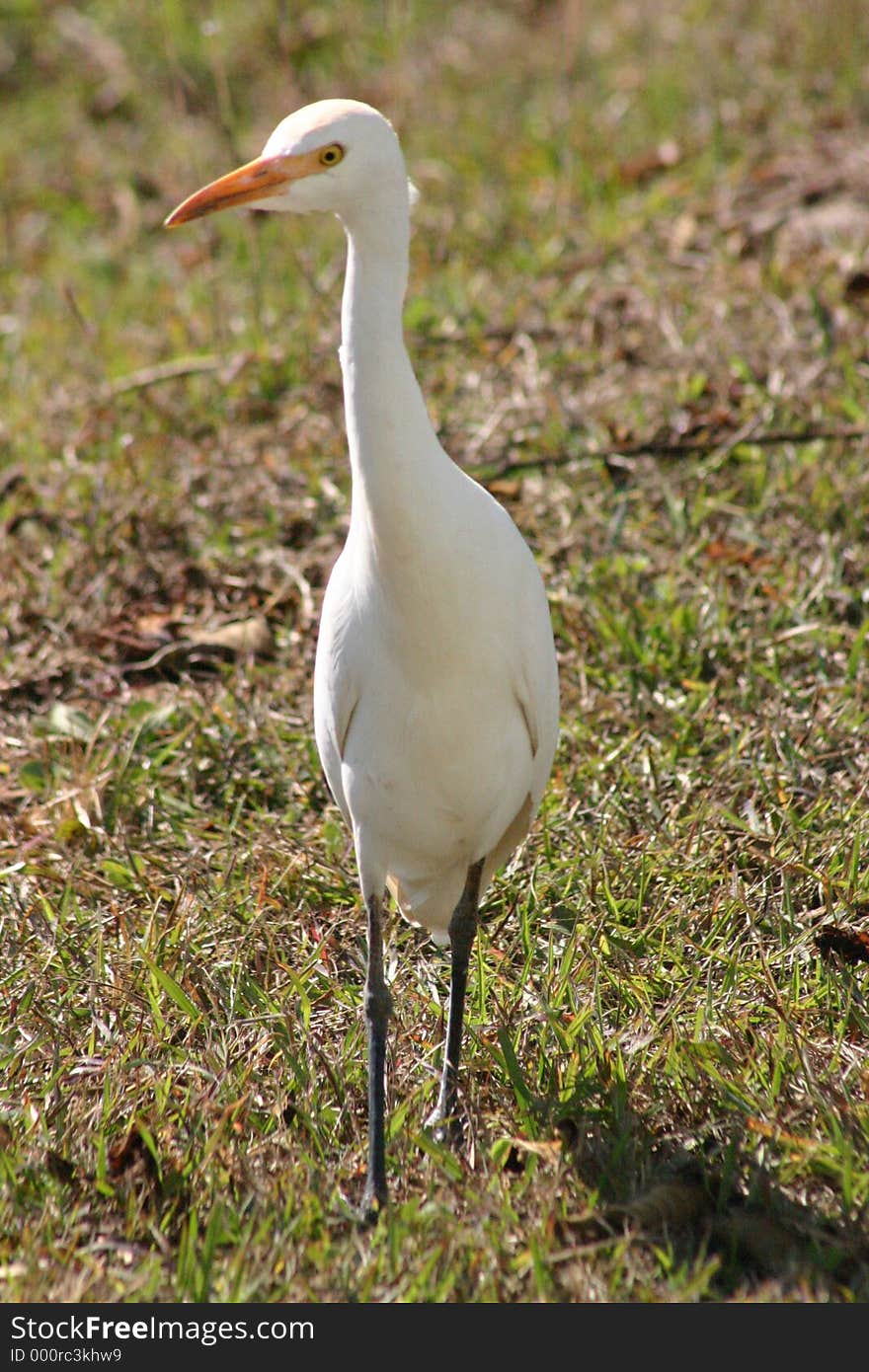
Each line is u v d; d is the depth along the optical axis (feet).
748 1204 17.15
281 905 23.31
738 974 20.85
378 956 19.10
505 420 34.17
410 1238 16.72
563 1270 16.28
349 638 18.44
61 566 31.83
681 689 26.96
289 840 24.56
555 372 35.86
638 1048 19.38
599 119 48.47
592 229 42.27
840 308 35.78
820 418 32.94
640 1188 17.56
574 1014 20.24
